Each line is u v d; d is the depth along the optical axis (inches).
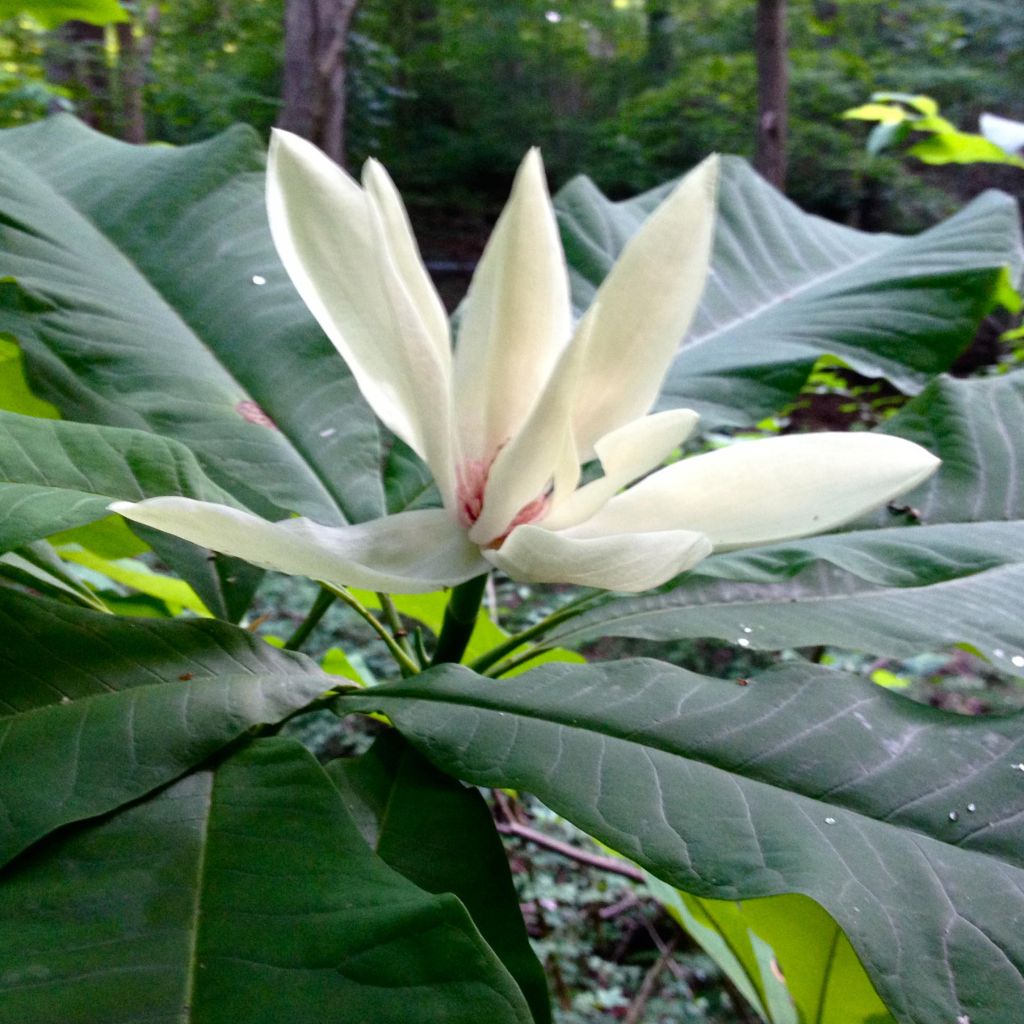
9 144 17.4
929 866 8.5
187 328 15.3
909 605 12.9
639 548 9.7
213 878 8.2
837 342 17.8
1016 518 14.6
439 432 11.1
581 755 9.5
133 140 72.9
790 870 8.3
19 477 10.3
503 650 13.4
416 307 11.5
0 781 8.6
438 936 7.6
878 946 7.8
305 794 9.0
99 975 7.3
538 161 11.3
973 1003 7.6
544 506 11.9
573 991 38.4
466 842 9.9
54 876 8.1
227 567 13.3
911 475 11.1
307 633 13.6
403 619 38.9
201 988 7.3
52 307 14.2
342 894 8.0
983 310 18.1
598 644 57.8
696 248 11.8
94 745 9.0
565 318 12.0
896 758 9.5
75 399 13.6
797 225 21.0
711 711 10.0
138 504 9.0
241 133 17.4
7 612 9.9
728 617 13.1
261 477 13.7
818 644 12.2
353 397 14.9
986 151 34.0
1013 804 9.1
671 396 16.9
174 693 9.7
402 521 11.7
